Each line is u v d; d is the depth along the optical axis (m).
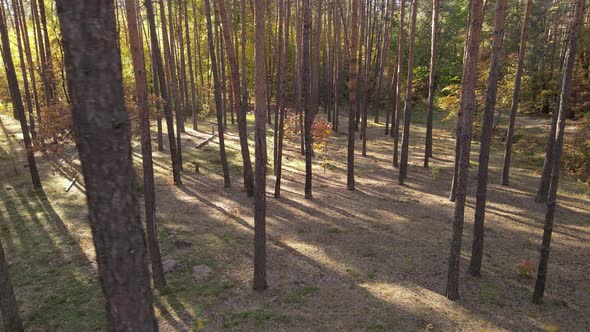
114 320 3.18
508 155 18.56
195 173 20.17
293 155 24.81
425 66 41.75
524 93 30.69
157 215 14.60
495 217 14.84
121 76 2.90
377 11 35.41
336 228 13.70
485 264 11.18
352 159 17.89
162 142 26.20
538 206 16.03
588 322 8.51
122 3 28.41
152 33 16.69
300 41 25.98
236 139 27.92
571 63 8.10
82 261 11.16
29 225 13.50
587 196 17.28
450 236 13.12
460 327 8.26
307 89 15.70
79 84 2.73
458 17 39.78
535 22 33.84
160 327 8.31
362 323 8.38
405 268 10.89
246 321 8.48
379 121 36.75
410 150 26.30
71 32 2.66
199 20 36.31
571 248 12.21
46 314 8.88
